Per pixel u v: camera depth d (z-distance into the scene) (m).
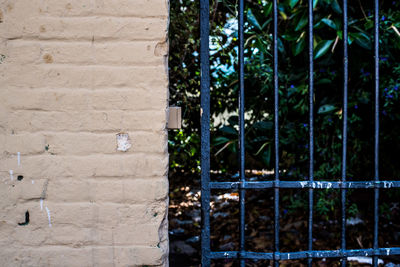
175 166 3.88
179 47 2.68
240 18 1.50
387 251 1.56
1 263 1.39
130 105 1.39
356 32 2.51
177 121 1.48
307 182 1.53
